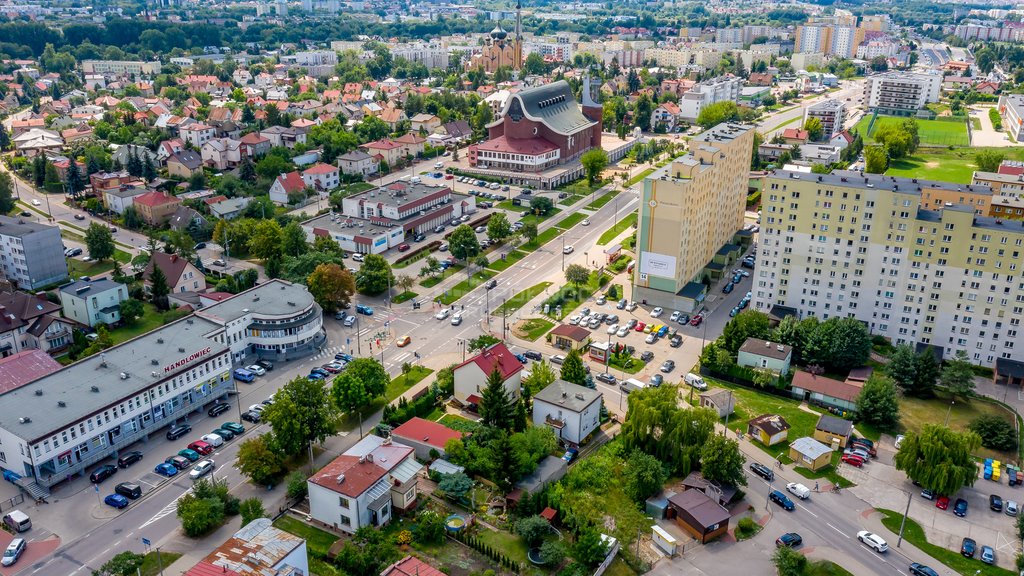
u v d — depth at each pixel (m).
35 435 165.62
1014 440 194.75
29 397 178.38
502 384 189.62
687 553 158.12
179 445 187.62
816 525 166.88
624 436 187.12
